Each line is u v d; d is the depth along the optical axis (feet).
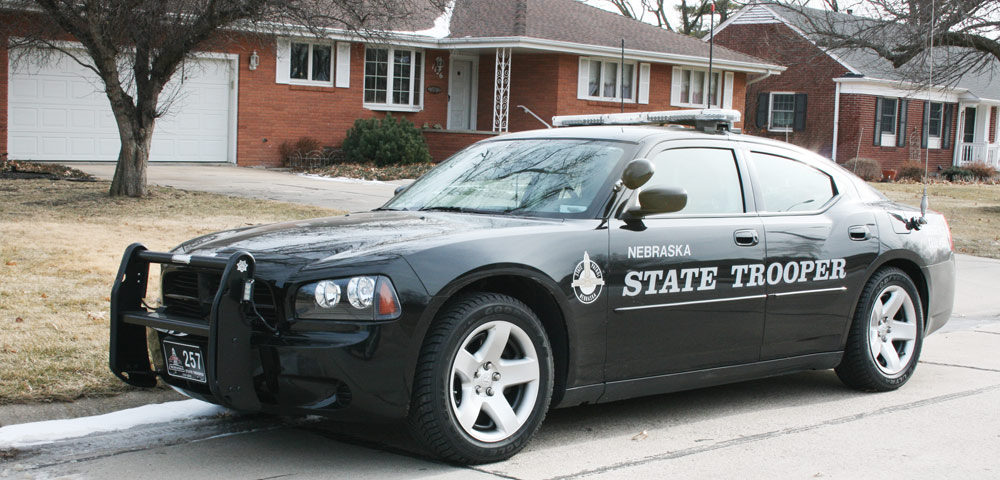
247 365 13.47
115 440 15.39
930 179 110.73
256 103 77.66
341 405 13.39
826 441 16.29
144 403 17.25
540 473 14.19
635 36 92.22
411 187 18.97
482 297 14.26
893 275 19.88
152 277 27.86
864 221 19.62
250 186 60.08
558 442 15.88
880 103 113.09
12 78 67.31
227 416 16.92
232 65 76.38
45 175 57.82
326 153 80.02
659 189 15.48
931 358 23.80
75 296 24.81
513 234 14.84
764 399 19.39
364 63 82.79
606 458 15.05
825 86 112.27
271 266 13.88
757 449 15.74
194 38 48.06
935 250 21.06
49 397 16.97
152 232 37.50
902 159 117.29
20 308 23.09
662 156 17.16
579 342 15.25
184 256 14.49
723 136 18.35
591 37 86.94
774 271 17.72
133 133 49.21
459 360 13.96
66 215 41.86
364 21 54.65
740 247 17.24
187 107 75.10
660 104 93.71
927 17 58.80
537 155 17.79
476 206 16.99
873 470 14.71
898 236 20.11
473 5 89.04
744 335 17.43
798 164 19.38
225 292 13.20
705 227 16.94
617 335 15.69
